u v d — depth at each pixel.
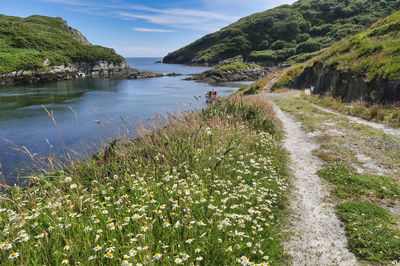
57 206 2.96
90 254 2.40
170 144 5.75
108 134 15.20
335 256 3.60
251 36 191.25
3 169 10.02
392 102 13.36
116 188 4.03
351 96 17.53
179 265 2.45
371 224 4.17
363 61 17.55
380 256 3.47
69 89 52.31
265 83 38.91
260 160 6.64
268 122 11.59
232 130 8.66
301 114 15.66
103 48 124.19
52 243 2.47
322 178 6.53
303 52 139.38
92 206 3.05
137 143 6.18
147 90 53.34
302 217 4.69
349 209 4.76
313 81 30.47
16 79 60.38
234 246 2.80
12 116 24.64
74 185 3.21
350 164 7.25
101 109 29.38
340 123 12.33
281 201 5.12
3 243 2.17
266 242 3.47
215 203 3.61
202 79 83.81
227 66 91.31
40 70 68.25
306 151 8.97
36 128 19.95
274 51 155.00
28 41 83.94
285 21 173.88
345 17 147.38
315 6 173.00
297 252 3.67
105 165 4.80
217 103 12.31
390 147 8.28
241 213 3.60
